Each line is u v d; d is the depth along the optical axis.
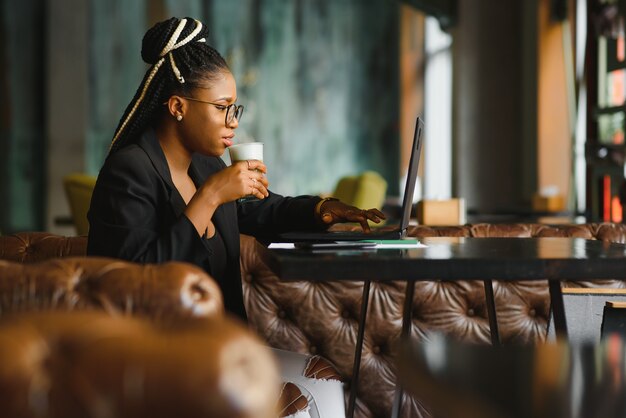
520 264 1.26
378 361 2.40
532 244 1.60
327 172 14.05
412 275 1.26
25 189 12.75
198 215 1.59
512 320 2.42
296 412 1.59
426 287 2.41
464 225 2.51
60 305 0.90
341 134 14.06
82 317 0.67
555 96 8.27
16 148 12.72
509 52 9.18
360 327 1.94
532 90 8.66
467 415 0.68
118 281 0.90
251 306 2.39
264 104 13.91
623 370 0.80
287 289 2.38
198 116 1.74
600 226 2.52
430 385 0.76
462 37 9.30
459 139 9.31
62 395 0.61
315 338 2.39
